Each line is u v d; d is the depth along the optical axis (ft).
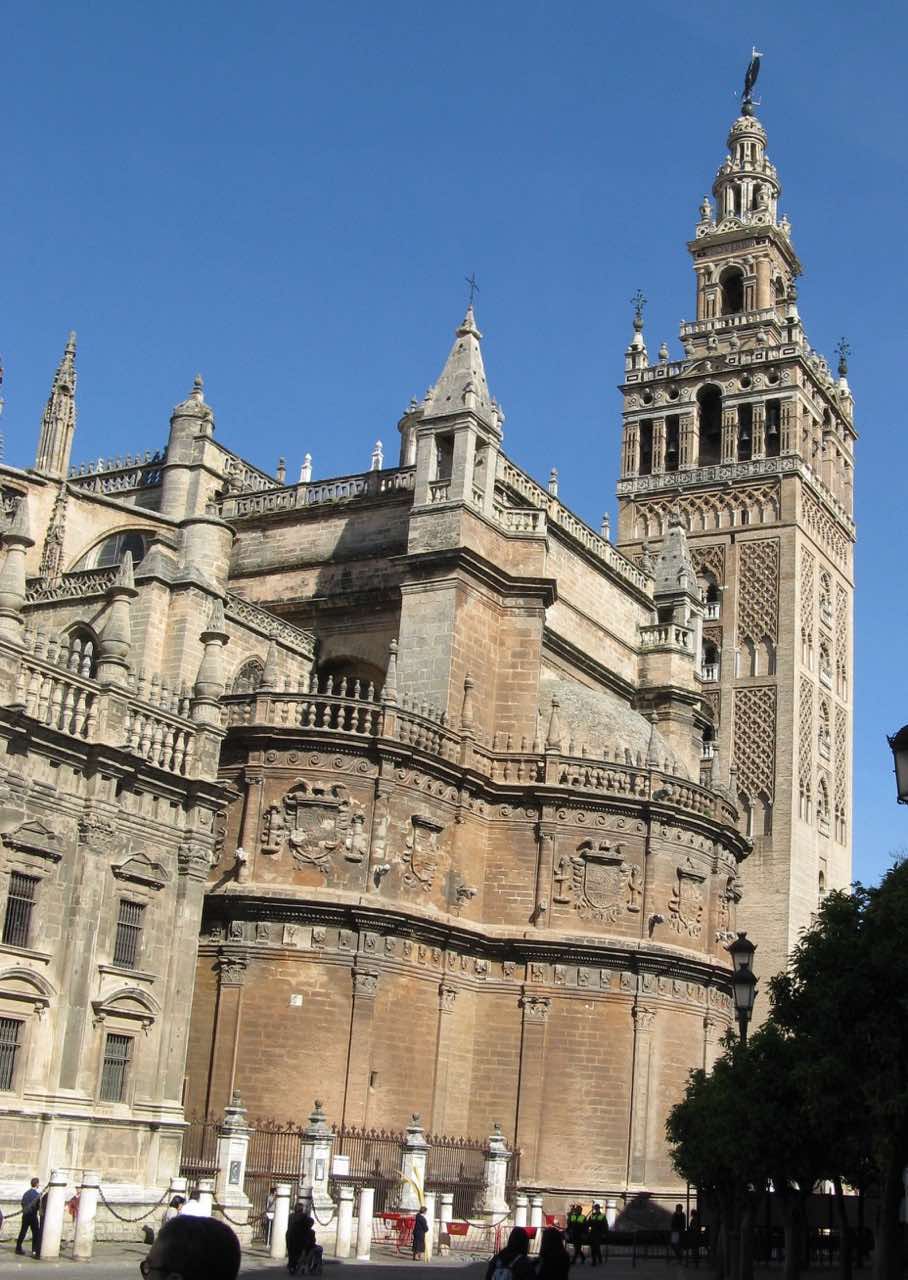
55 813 114.32
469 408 185.98
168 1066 122.42
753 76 349.82
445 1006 167.84
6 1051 108.78
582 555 218.59
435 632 179.63
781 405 304.71
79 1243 101.35
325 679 197.77
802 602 293.84
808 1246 164.04
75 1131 111.96
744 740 286.25
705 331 319.68
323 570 201.77
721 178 339.98
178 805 126.62
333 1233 128.26
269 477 230.89
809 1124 90.07
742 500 301.02
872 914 82.74
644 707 229.66
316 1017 156.46
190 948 125.80
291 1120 152.97
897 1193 78.59
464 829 175.11
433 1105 164.86
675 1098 175.52
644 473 318.65
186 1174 130.21
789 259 340.39
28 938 111.55
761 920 273.95
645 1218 166.91
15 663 111.04
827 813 294.66
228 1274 19.33
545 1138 168.66
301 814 162.61
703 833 186.50
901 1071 80.64
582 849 177.78
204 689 131.54
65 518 197.67
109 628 123.34
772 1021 98.02
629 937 176.76
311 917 158.71
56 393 200.75
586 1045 172.14
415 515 184.55
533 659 185.88
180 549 184.03
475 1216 151.23
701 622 245.04
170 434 214.90
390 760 164.76
